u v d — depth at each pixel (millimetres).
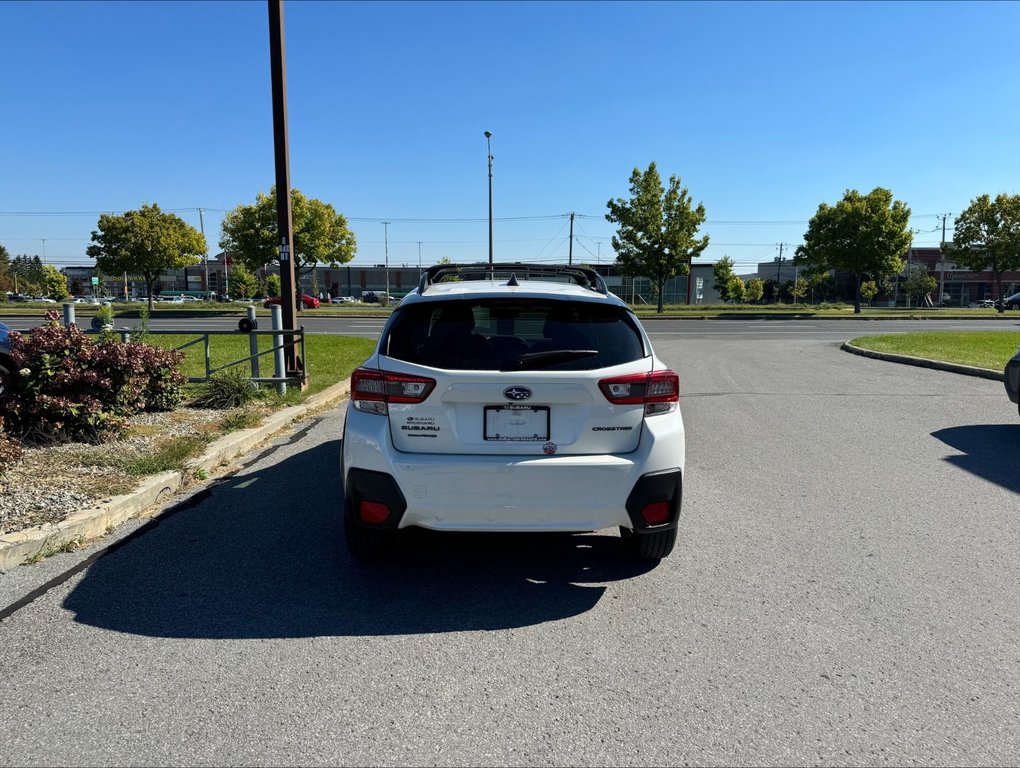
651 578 3891
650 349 3719
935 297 87125
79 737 2482
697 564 4086
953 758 2395
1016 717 2629
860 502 5242
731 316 37125
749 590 3738
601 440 3498
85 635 3201
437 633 3266
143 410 7809
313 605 3539
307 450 6777
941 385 11234
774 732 2533
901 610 3506
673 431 3559
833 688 2820
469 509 3422
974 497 5367
